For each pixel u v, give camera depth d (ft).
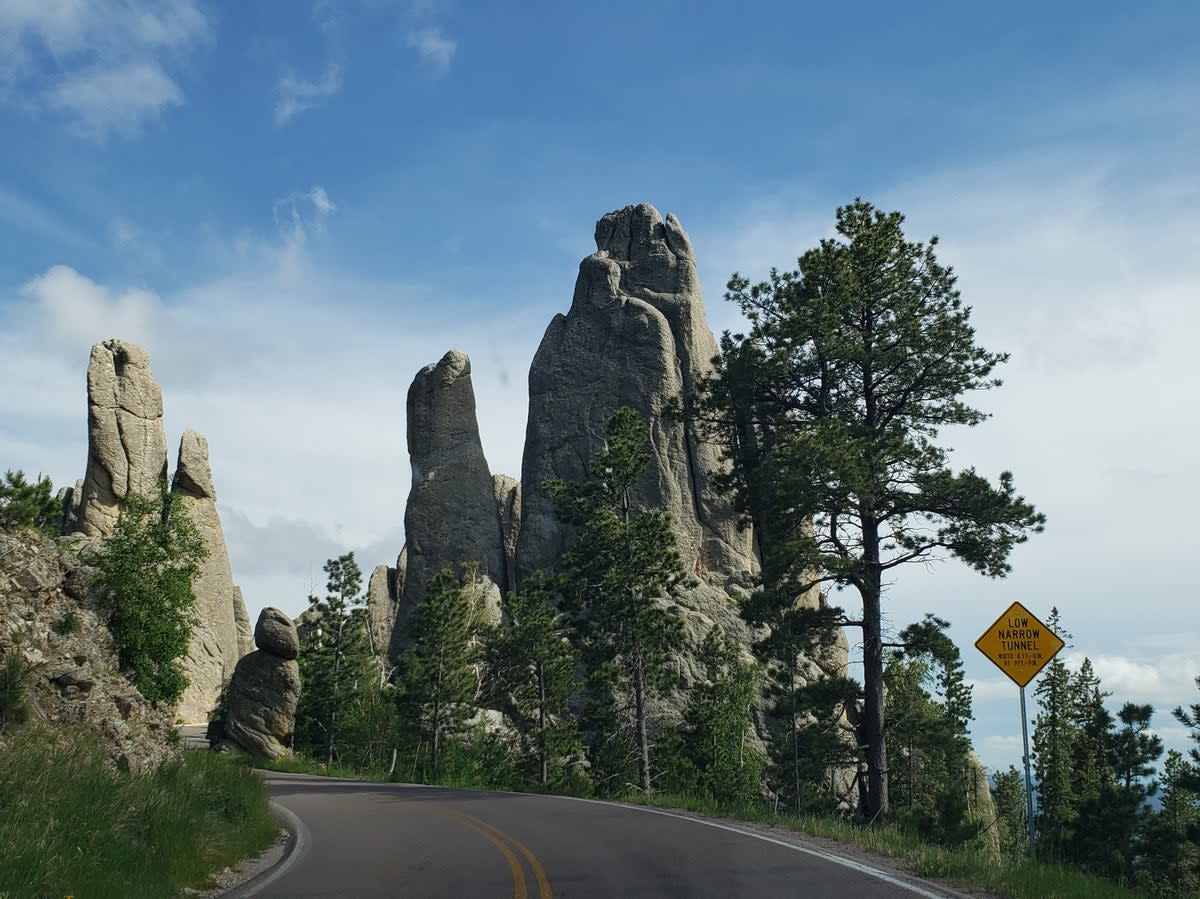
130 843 40.93
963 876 39.68
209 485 295.07
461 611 195.83
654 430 259.80
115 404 267.80
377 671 233.14
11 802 38.86
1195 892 119.65
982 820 121.19
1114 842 124.47
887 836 50.96
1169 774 163.53
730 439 125.49
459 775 180.34
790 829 57.62
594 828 60.08
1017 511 98.43
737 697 180.55
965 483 99.35
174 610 129.80
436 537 285.64
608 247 297.74
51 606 65.67
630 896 36.06
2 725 48.52
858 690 114.21
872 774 100.83
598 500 191.42
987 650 49.80
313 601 233.55
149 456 269.64
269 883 42.60
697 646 194.18
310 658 233.96
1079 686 196.34
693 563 247.50
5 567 63.62
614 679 168.04
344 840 58.59
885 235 111.24
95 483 262.67
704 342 283.38
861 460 99.04
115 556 126.93
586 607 186.80
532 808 77.00
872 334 111.65
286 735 185.06
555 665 188.14
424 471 293.84
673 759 169.78
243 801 60.80
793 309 113.70
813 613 106.63
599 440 268.21
